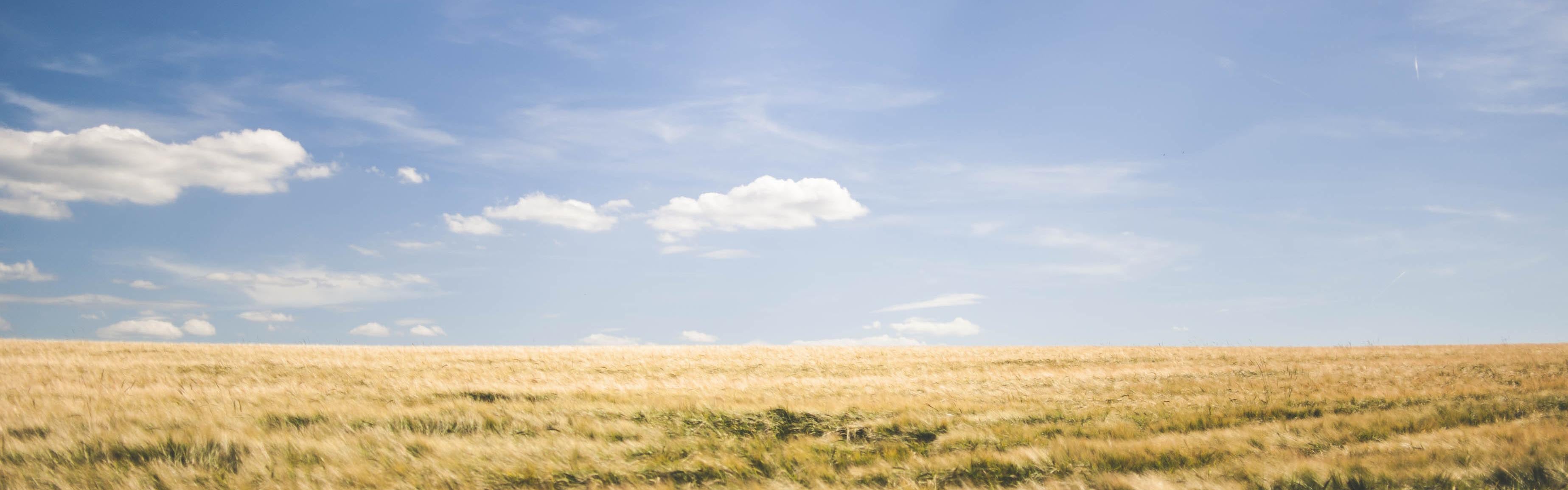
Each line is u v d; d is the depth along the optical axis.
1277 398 17.14
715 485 8.99
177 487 8.47
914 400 17.42
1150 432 12.59
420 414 13.41
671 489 8.66
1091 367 29.12
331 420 12.69
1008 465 9.57
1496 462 8.62
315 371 24.20
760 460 10.17
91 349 29.50
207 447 10.21
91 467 9.27
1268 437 11.32
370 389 18.69
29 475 8.67
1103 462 9.55
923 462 9.86
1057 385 21.95
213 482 8.66
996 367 29.69
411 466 9.41
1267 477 8.35
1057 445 10.65
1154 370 27.42
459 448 10.48
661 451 10.66
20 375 19.64
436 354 32.66
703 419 13.77
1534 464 8.44
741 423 13.54
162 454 9.89
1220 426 13.53
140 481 8.67
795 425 13.54
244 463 9.43
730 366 29.34
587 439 11.56
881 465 9.79
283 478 8.81
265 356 29.31
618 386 20.53
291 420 12.77
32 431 11.12
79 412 12.80
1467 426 12.27
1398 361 29.42
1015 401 17.39
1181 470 9.16
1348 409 15.01
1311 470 8.44
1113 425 12.91
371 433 11.42
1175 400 17.47
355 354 31.61
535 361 29.83
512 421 13.08
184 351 30.22
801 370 28.14
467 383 20.91
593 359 31.45
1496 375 23.16
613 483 9.00
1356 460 8.98
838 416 14.18
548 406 15.16
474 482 8.83
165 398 15.30
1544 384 19.38
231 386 18.80
